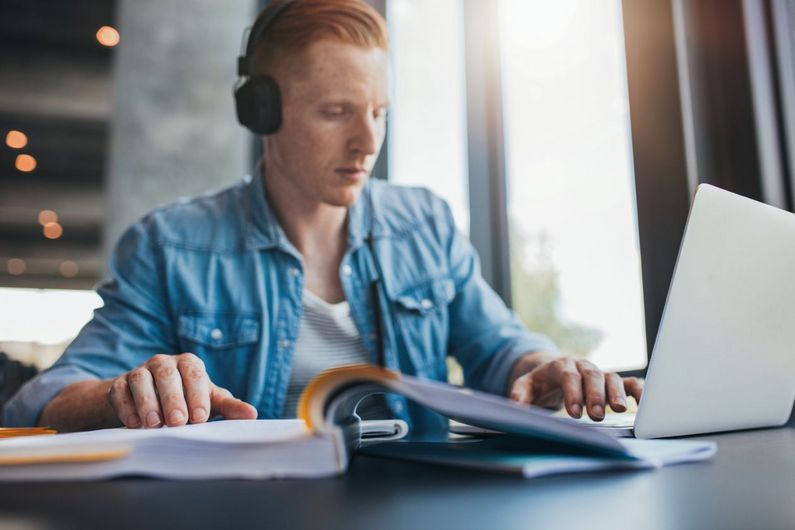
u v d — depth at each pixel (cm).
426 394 40
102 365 109
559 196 188
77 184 786
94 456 39
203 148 317
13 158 726
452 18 221
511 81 209
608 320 169
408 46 214
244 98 123
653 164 150
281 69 120
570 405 72
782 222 63
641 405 58
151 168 313
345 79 118
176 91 317
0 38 576
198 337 119
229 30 322
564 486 38
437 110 218
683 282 57
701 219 57
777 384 68
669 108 149
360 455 52
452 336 141
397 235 137
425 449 52
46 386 92
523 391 80
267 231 125
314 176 121
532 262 198
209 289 122
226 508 32
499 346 130
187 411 58
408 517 31
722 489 37
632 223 162
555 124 191
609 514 31
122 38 317
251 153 295
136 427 58
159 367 61
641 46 153
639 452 46
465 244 147
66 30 568
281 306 123
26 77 614
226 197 134
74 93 632
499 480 40
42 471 40
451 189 217
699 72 144
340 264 129
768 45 137
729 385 62
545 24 197
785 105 134
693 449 47
